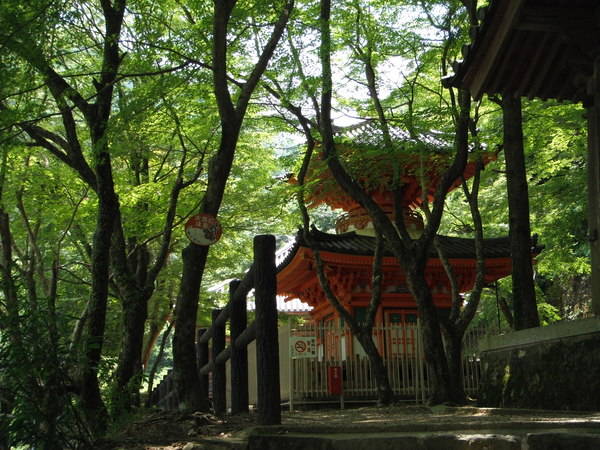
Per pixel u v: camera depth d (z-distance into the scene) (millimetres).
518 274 11344
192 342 8094
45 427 6090
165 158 15414
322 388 15273
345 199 19016
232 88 13594
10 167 13086
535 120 15500
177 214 15359
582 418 4688
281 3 9992
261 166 17422
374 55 13039
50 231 17656
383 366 12766
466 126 10914
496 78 7852
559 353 7117
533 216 20750
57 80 8945
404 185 18594
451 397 10656
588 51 7074
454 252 18141
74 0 9312
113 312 19312
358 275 18578
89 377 6875
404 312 19125
